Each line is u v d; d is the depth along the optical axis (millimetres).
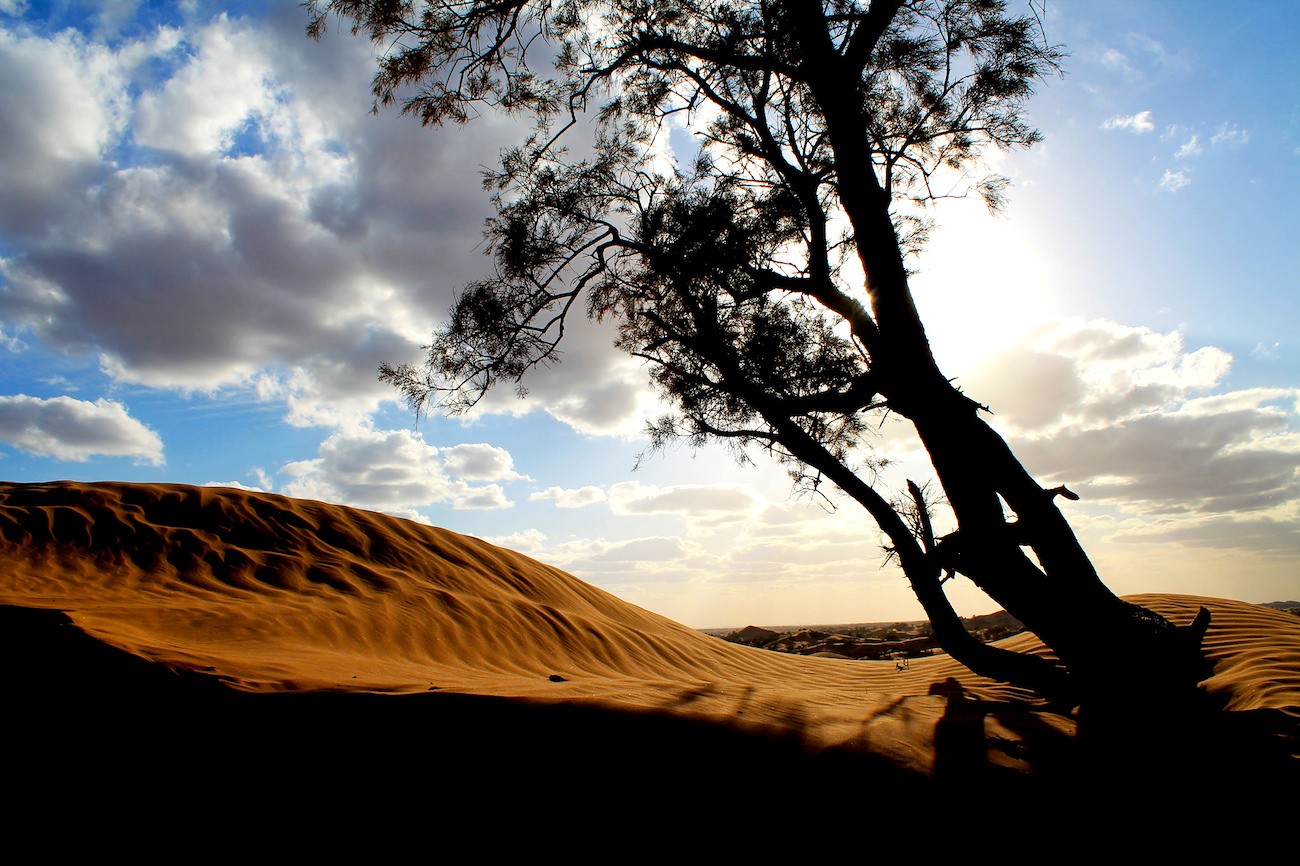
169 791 3229
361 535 15328
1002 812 3248
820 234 7383
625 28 7730
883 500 6895
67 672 4973
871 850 2785
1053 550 5906
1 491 15023
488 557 16656
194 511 15070
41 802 3057
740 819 3057
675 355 8227
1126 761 4141
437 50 7297
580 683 7844
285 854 2633
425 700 5031
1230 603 9352
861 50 6742
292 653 8375
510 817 3014
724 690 7117
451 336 7105
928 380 6352
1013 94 7543
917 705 6637
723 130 8016
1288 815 3201
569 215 7223
